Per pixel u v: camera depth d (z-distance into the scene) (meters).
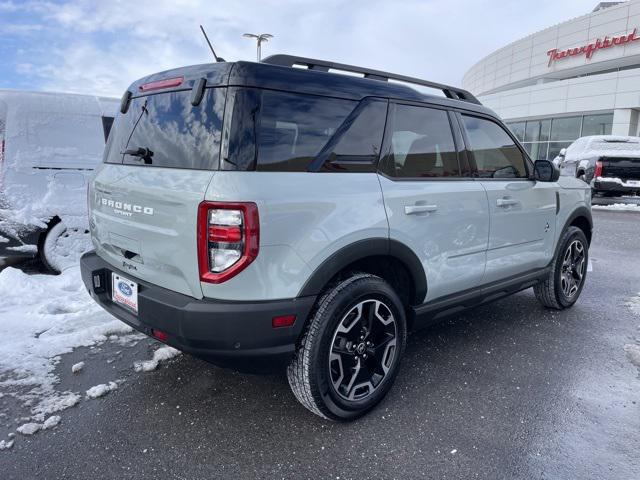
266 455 2.37
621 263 6.78
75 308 4.31
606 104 24.88
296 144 2.39
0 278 4.71
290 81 2.40
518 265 3.83
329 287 2.53
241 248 2.14
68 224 5.29
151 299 2.37
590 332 4.04
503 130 3.70
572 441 2.52
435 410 2.80
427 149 3.04
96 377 3.09
